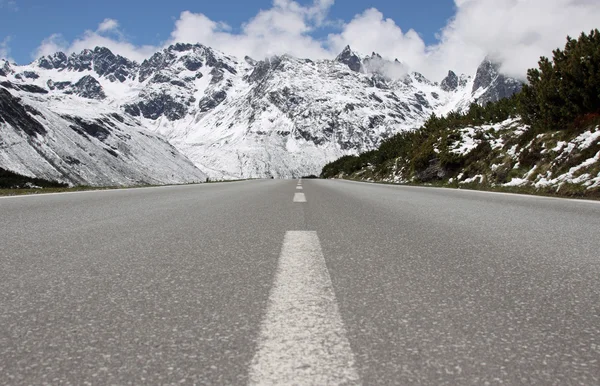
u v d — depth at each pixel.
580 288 2.38
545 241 3.95
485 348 1.55
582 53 14.81
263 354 1.49
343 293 2.26
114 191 14.05
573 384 1.29
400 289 2.34
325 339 1.62
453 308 2.01
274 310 1.97
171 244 3.75
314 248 3.54
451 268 2.86
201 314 1.91
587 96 14.25
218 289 2.33
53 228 4.77
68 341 1.60
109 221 5.41
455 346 1.57
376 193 12.40
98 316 1.88
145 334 1.67
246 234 4.32
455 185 20.00
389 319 1.86
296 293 2.25
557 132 15.51
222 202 8.61
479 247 3.63
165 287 2.37
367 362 1.43
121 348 1.54
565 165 13.44
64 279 2.54
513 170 16.44
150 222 5.31
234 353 1.50
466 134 24.31
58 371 1.36
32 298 2.15
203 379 1.31
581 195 11.04
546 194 12.16
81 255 3.27
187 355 1.48
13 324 1.78
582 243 3.85
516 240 3.99
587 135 13.62
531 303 2.10
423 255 3.28
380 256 3.24
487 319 1.86
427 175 25.00
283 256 3.22
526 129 19.19
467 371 1.37
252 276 2.62
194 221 5.40
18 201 8.90
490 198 10.05
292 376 1.33
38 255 3.27
